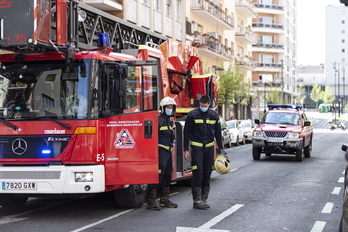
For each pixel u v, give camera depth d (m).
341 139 44.06
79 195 8.98
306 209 10.02
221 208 10.08
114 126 9.11
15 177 8.78
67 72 8.93
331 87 164.12
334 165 19.41
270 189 12.81
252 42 67.12
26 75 9.06
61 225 8.42
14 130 8.94
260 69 92.06
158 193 12.43
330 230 8.17
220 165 10.36
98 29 11.94
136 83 9.57
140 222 8.66
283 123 21.97
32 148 8.86
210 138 10.08
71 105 8.84
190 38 42.72
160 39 15.09
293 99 115.50
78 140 8.77
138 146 9.26
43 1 8.25
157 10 34.91
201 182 10.21
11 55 9.12
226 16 53.88
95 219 8.95
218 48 49.66
